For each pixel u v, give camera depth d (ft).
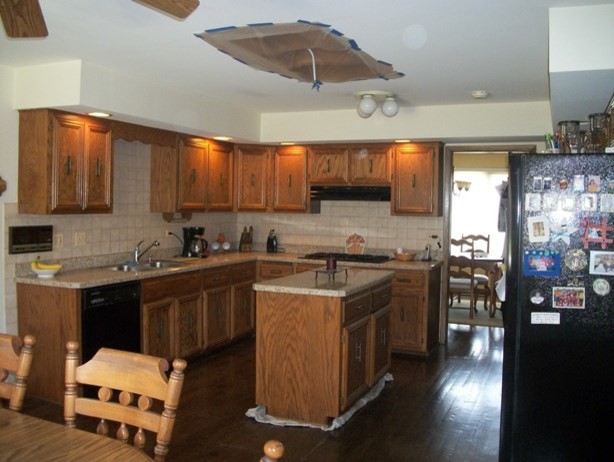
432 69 11.70
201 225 19.06
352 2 7.92
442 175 18.19
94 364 5.56
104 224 14.85
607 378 8.29
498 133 15.74
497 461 9.84
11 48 10.57
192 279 15.31
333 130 17.42
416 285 16.71
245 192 19.03
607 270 8.21
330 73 11.68
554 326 8.40
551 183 8.33
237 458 9.79
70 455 4.47
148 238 16.51
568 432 8.45
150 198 16.39
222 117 16.14
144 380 5.27
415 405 12.55
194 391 13.24
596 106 10.46
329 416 11.16
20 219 12.53
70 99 11.61
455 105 16.07
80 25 9.14
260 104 16.40
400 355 16.90
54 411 11.66
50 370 12.08
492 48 10.15
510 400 8.68
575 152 9.36
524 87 13.44
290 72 11.48
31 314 12.23
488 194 28.40
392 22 8.77
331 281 12.19
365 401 12.51
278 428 11.14
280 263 18.16
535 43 9.82
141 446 5.25
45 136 12.08
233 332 17.24
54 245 13.37
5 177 12.19
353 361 11.68
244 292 17.87
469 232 28.76
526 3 7.88
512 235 8.57
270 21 8.82
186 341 15.08
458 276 23.35
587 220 8.24
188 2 5.75
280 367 11.50
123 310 12.82
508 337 8.71
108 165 13.53
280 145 18.81
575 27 8.00
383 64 11.23
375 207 19.22
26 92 12.12
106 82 12.14
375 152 17.90
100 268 14.40
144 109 13.19
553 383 8.45
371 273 13.76
